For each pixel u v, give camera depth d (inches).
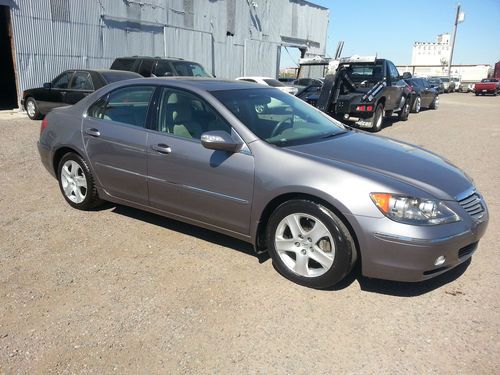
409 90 626.2
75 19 631.2
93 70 454.0
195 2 828.0
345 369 105.8
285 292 138.3
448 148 397.1
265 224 150.3
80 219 195.8
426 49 2942.9
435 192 132.0
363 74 527.8
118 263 155.8
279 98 185.6
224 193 151.3
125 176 179.6
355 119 478.9
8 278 144.9
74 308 128.8
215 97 160.9
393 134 486.0
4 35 738.8
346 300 134.4
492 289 141.3
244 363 107.5
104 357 109.0
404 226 124.3
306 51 1212.5
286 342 115.1
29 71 589.0
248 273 149.9
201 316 125.6
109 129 183.2
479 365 106.7
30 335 116.8
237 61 963.3
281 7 1065.5
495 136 477.4
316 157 140.4
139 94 179.2
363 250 129.1
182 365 106.7
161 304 131.1
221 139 144.7
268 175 141.6
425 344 114.5
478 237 139.3
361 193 128.5
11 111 595.2
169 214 172.2
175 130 165.5
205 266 154.4
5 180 258.1
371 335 118.1
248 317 125.3
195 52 848.3
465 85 2046.0
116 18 686.5
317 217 134.6
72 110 203.2
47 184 250.4
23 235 178.4
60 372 104.0
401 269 126.6
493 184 269.6
